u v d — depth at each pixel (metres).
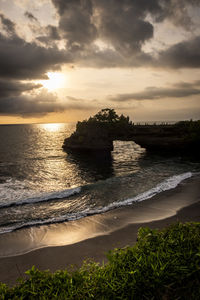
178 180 23.75
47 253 8.76
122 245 9.06
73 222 12.80
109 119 105.12
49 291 2.63
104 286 2.63
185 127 76.69
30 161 67.25
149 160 59.75
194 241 3.40
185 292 2.58
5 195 26.28
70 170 50.09
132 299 2.45
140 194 18.97
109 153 84.50
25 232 11.79
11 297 2.65
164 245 3.38
